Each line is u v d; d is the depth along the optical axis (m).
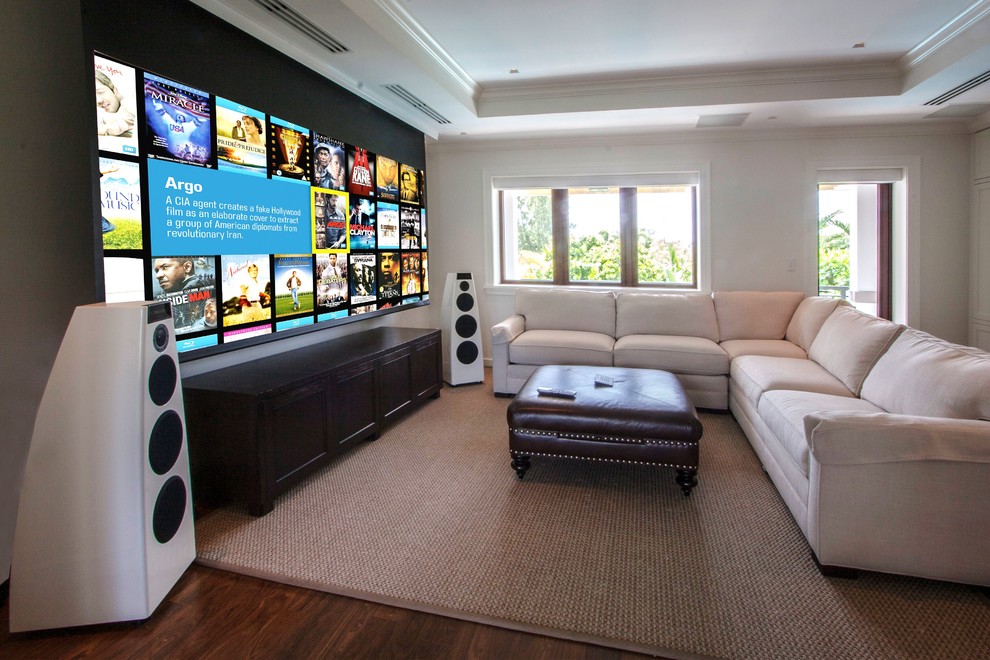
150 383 1.75
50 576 1.71
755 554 2.11
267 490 2.46
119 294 2.12
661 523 2.36
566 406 2.71
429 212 5.63
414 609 1.81
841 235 5.71
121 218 2.12
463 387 4.84
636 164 5.11
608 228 5.38
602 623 1.72
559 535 2.27
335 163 3.53
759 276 4.97
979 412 1.90
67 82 2.14
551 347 4.31
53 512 1.70
